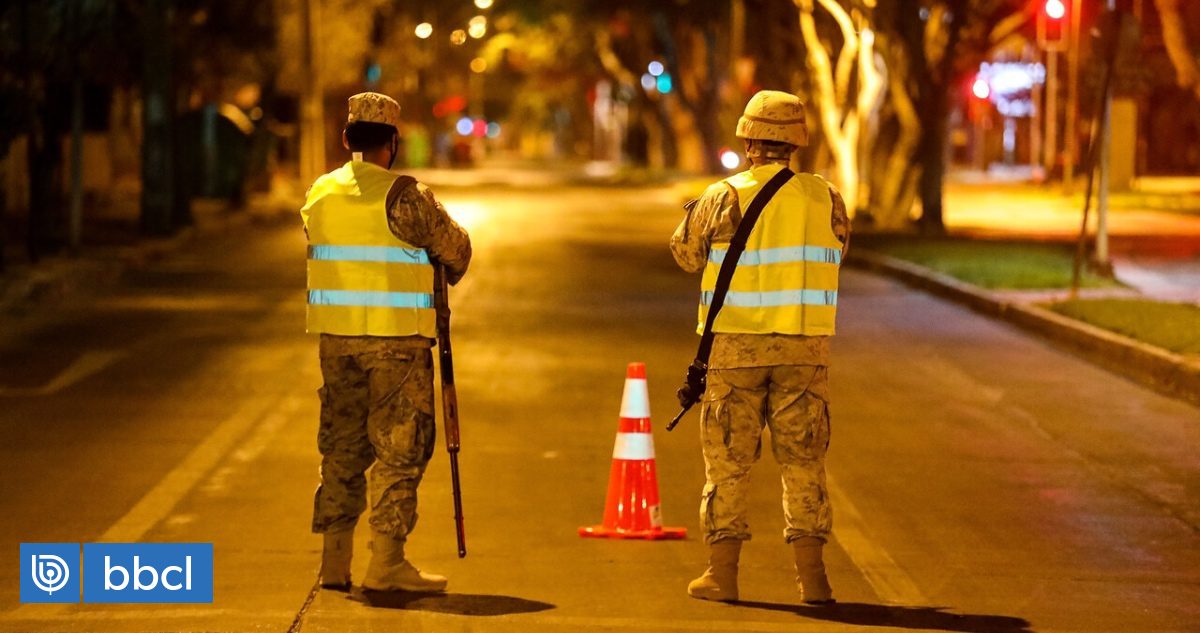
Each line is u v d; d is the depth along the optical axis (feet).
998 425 97.45
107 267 177.78
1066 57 395.75
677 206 353.51
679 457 86.17
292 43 377.91
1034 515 74.84
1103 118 161.27
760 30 326.65
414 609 57.57
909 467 85.05
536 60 606.55
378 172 58.34
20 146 255.91
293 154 394.73
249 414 96.89
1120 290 158.10
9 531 69.15
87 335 131.95
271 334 132.87
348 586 60.34
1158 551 68.69
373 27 440.86
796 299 56.90
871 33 259.60
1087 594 61.62
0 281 153.69
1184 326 124.57
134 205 289.12
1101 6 153.89
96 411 97.91
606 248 229.04
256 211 293.02
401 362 58.03
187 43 247.70
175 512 72.59
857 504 76.48
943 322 147.02
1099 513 75.46
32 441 88.84
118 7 205.16
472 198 386.93
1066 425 97.76
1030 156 542.16
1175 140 448.24
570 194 410.93
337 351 58.13
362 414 59.47
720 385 57.72
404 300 57.77
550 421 95.81
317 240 58.18
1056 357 125.70
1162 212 293.02
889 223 257.96
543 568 63.72
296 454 85.35
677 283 179.01
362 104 58.90
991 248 208.03
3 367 114.93
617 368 116.06
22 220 233.14
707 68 479.41
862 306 160.15
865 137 308.19
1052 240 227.81
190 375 111.45
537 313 149.18
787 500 58.54
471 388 107.14
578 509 74.13
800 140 58.23
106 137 331.36
